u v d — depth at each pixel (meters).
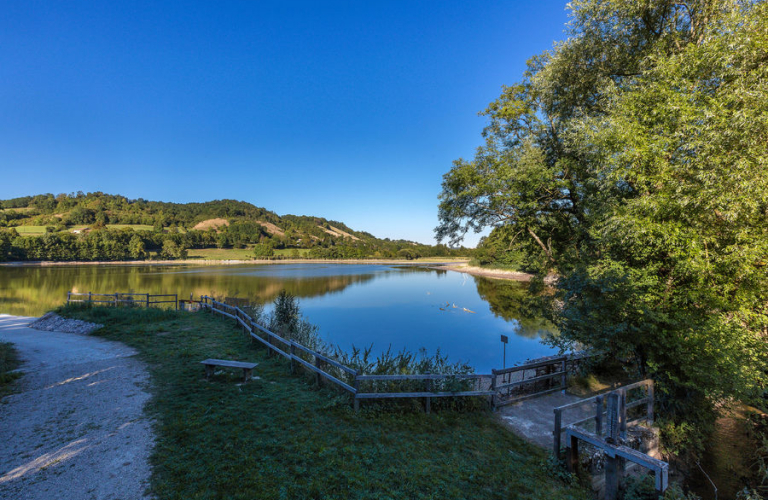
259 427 5.83
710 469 6.40
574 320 7.05
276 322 14.74
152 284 42.84
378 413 6.75
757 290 6.54
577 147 11.38
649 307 6.68
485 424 6.91
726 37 7.62
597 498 5.27
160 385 7.62
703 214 6.71
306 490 4.31
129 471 4.48
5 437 5.31
